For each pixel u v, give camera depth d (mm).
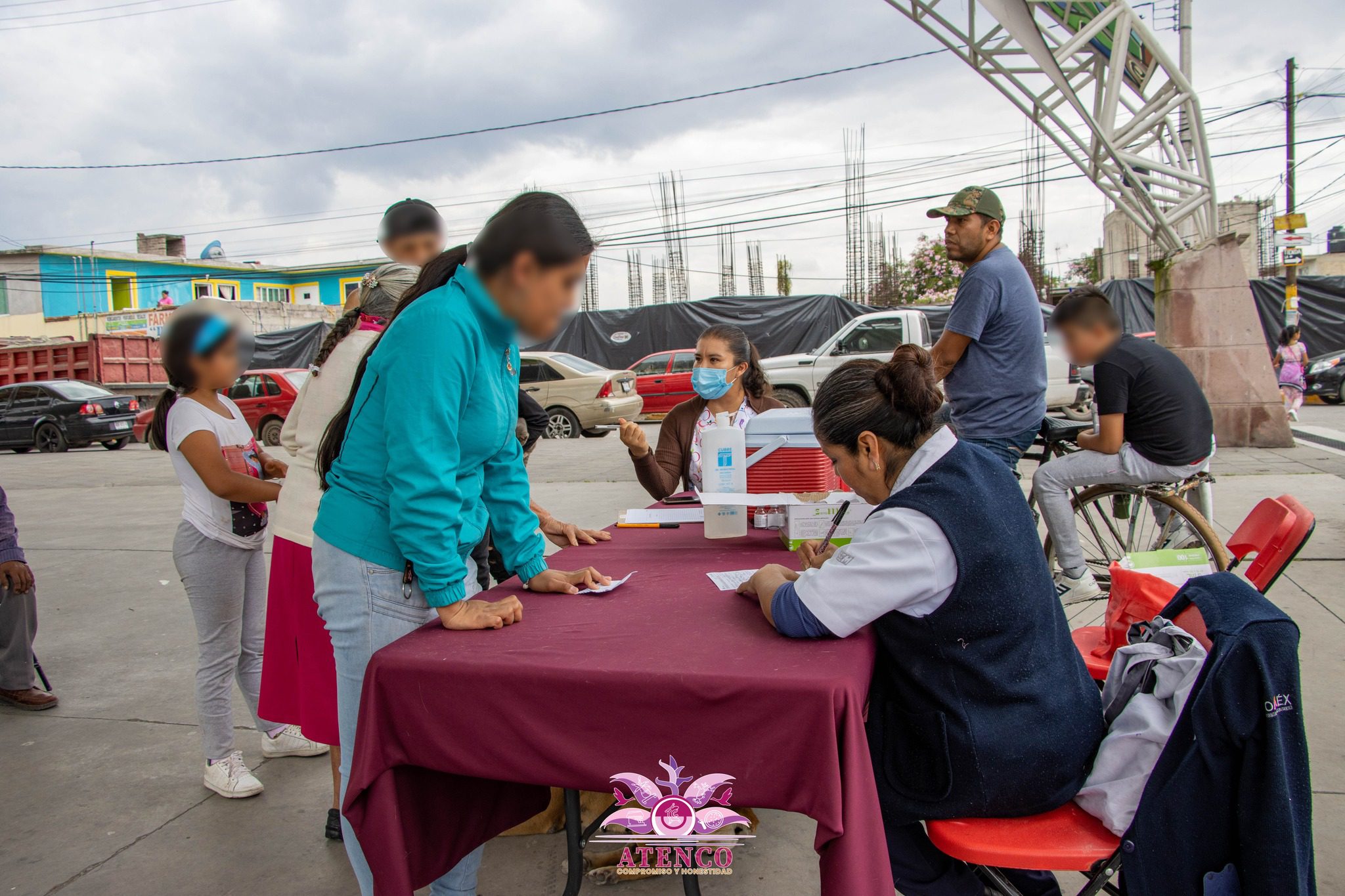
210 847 2420
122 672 3848
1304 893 1190
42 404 15109
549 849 2342
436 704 1386
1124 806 1368
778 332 17219
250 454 2615
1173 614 1534
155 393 19625
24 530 7371
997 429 3240
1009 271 3166
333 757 2336
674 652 1381
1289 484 6656
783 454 2314
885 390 1465
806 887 2160
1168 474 3326
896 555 1354
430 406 1402
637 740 1312
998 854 1363
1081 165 9758
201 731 3057
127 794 2732
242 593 2689
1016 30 8242
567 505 7320
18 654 3402
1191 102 8594
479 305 1455
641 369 15273
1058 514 3488
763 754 1262
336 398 2082
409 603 1564
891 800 1477
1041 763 1395
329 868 2307
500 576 2297
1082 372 9836
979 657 1383
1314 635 3551
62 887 2230
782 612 1442
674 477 2986
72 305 34406
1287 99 22938
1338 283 15617
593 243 1459
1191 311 8961
